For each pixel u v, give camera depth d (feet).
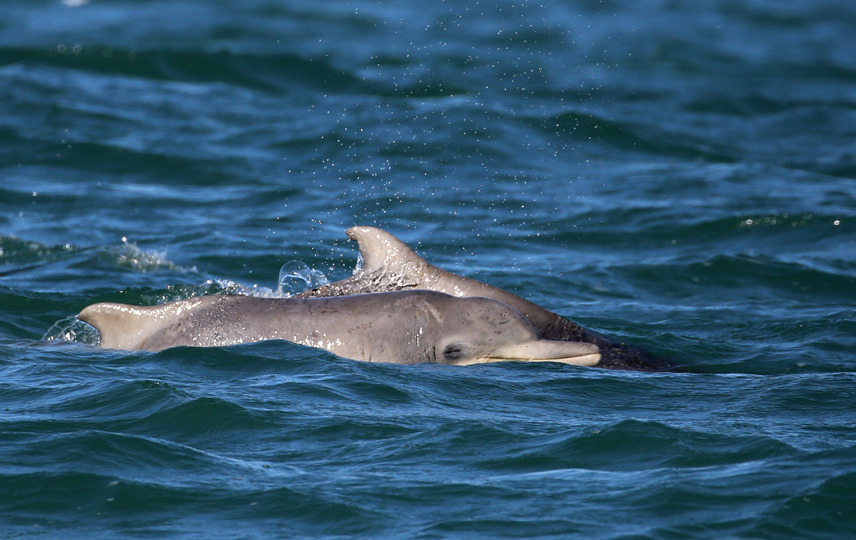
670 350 159.12
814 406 123.13
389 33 498.69
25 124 331.16
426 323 142.72
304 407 117.08
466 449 105.81
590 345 145.07
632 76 444.55
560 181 298.15
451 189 285.02
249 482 96.94
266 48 453.58
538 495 94.58
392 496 94.22
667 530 87.97
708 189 294.87
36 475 96.99
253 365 133.08
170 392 118.73
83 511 91.25
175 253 227.20
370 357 140.87
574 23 534.78
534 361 142.82
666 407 123.34
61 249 231.71
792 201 281.54
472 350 142.61
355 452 104.78
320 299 146.10
